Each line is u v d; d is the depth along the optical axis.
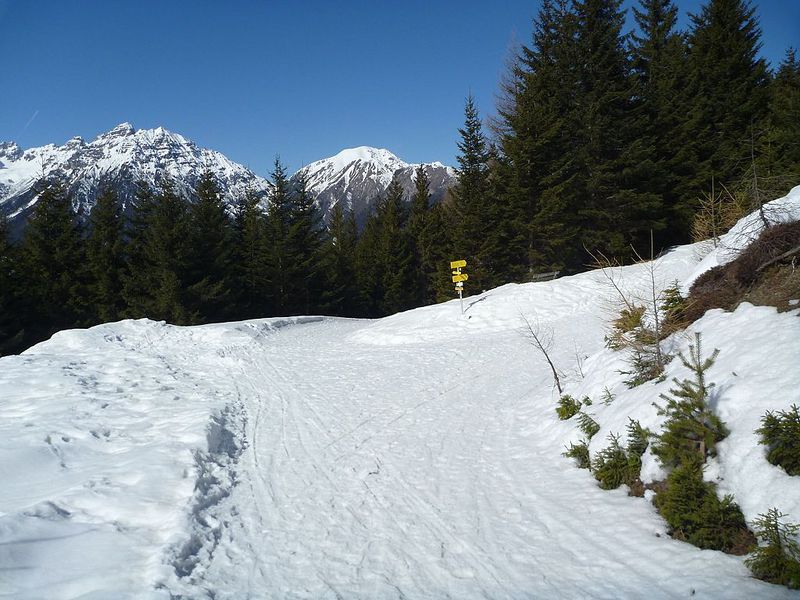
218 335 19.22
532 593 3.85
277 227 40.47
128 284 33.22
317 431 8.38
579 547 4.40
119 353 16.06
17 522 4.62
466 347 14.91
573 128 26.86
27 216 35.47
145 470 6.18
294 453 7.39
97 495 5.47
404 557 4.52
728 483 4.23
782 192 8.78
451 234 35.72
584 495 5.31
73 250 35.12
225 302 36.78
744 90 27.64
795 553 3.48
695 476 4.38
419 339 17.31
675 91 28.44
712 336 6.07
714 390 4.95
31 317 32.47
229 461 7.11
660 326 7.38
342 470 6.66
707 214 11.17
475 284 31.62
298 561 4.52
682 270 17.48
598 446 5.79
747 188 8.59
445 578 4.16
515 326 17.02
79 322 33.16
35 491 5.79
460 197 34.38
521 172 27.02
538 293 18.97
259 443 7.90
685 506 4.21
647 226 25.80
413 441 7.65
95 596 3.72
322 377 12.55
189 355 16.17
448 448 7.26
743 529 3.96
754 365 4.91
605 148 25.97
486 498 5.59
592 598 3.70
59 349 16.88
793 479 3.87
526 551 4.45
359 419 8.94
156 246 33.72
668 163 26.34
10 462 6.44
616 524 4.63
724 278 7.37
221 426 8.41
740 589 3.47
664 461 4.75
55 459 6.78
